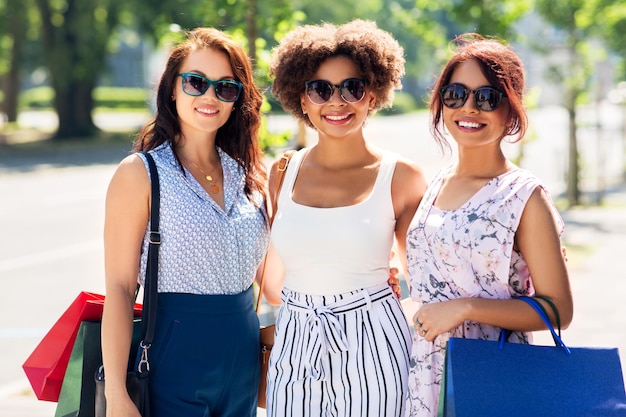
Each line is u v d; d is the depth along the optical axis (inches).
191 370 142.8
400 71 160.9
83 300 145.9
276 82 161.0
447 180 140.6
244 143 155.3
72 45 1371.8
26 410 253.0
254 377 154.3
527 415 122.3
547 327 127.3
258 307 163.2
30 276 449.1
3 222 628.4
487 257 130.6
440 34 590.6
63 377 146.3
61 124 1465.3
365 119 157.3
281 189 156.6
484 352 124.4
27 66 1631.4
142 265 142.9
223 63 149.6
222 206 149.5
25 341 330.0
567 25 679.7
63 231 590.9
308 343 146.5
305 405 146.7
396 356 147.2
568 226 580.7
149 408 140.9
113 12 1349.7
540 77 729.6
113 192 141.5
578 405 122.6
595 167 1012.5
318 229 147.7
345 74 152.4
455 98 136.3
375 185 150.3
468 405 122.3
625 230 554.6
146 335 140.3
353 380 145.3
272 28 287.9
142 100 2506.2
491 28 527.2
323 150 155.3
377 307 148.3
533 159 1107.3
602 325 317.7
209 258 144.4
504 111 136.1
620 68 916.0
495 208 130.3
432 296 137.3
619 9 739.4
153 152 145.0
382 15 1510.8
